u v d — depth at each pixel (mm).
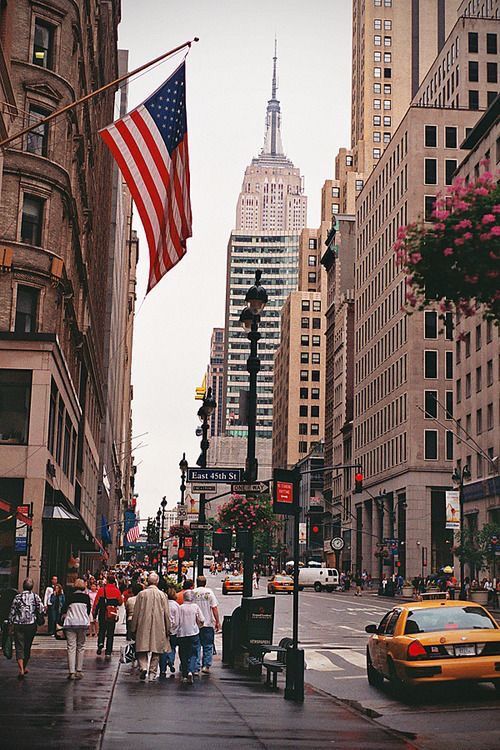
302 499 163125
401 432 101250
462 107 113500
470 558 66688
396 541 92312
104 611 25891
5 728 12945
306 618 48094
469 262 11812
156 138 21500
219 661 24547
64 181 43125
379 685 21031
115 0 74125
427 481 96375
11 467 37219
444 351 98625
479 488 75812
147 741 12219
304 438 193250
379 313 113875
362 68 163125
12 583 36281
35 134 42344
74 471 53562
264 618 21656
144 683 19203
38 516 36938
